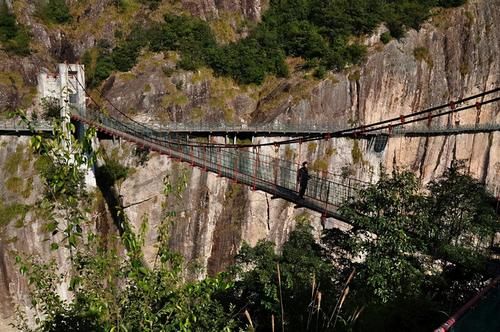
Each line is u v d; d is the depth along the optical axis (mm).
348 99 63000
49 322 8961
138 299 8039
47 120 40781
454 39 74250
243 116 59188
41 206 8656
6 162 42938
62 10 64188
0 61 52719
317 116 59969
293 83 60594
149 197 47031
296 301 15539
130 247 7938
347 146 59188
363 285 16547
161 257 8422
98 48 60188
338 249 20781
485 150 76938
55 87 45375
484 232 17625
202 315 10375
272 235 50625
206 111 56781
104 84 55938
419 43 70938
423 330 14602
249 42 65438
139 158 47531
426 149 68812
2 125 42312
